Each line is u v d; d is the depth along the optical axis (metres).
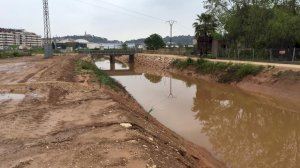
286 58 53.06
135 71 77.69
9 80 34.38
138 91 43.81
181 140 19.77
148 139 13.92
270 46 58.56
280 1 65.50
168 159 12.25
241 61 54.78
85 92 25.30
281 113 29.58
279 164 17.25
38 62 61.19
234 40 71.00
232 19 68.19
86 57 91.06
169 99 37.44
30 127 16.22
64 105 20.94
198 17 77.00
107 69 84.19
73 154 11.88
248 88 42.47
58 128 15.78
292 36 54.41
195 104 34.41
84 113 18.50
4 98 24.06
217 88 45.69
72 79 36.19
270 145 20.55
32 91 26.67
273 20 57.16
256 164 17.36
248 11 66.00
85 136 14.02
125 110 19.42
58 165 11.04
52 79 33.88
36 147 13.21
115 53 101.75
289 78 37.19
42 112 19.22
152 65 89.00
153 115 28.73
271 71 41.66
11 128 16.11
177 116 28.53
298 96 33.03
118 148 12.02
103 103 20.77
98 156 11.44
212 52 74.44
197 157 16.50
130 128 14.94
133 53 105.00
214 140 21.62
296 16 55.28
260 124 25.88
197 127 24.92
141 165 10.58
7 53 85.44
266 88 39.16
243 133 23.36
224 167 16.80
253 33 63.09
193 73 62.16
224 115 29.20
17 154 12.55
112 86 34.41
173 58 79.69
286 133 23.23
